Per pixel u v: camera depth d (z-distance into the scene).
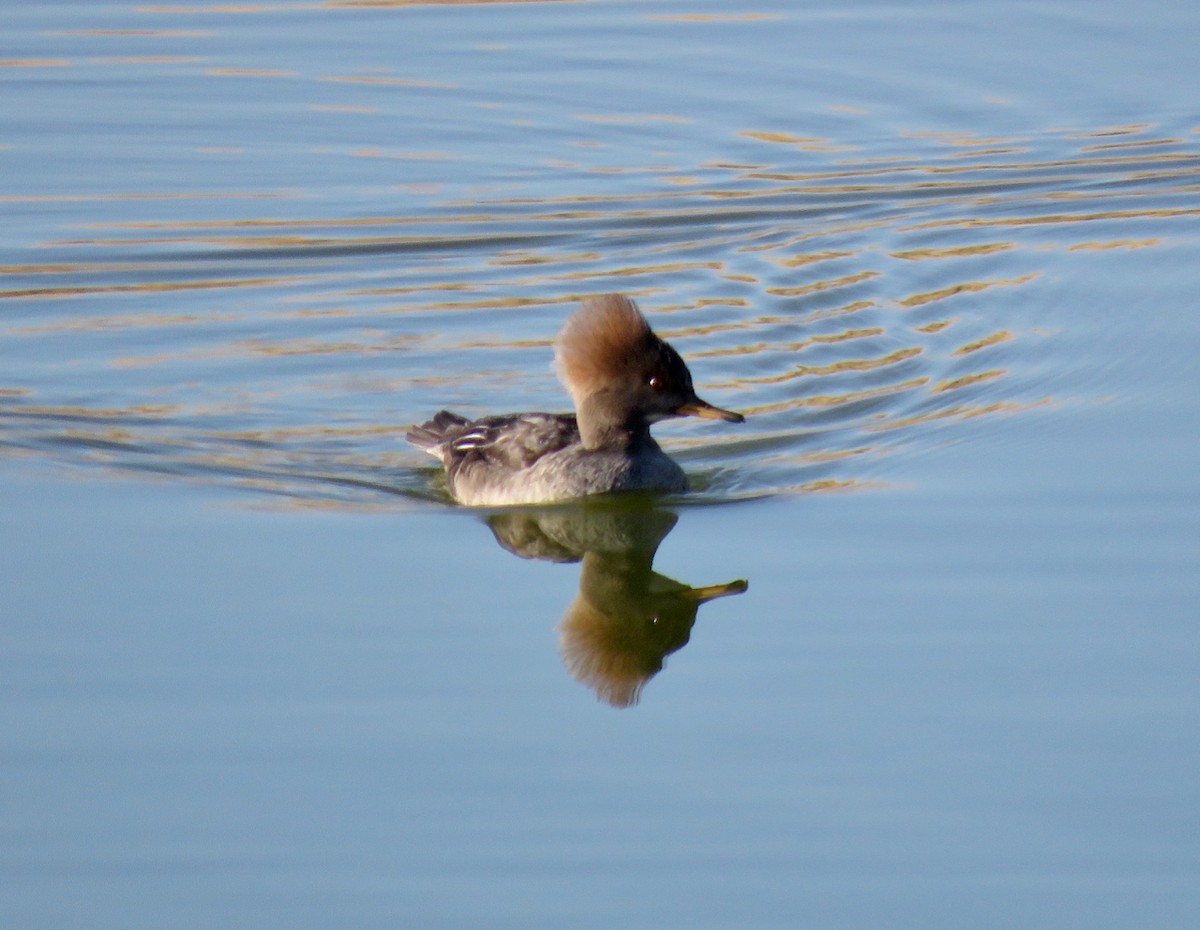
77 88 21.16
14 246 17.61
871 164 19.56
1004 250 17.92
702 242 18.25
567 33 23.06
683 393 12.90
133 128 20.16
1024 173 19.38
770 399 14.96
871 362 15.62
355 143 19.95
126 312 16.64
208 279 17.36
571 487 12.83
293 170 19.38
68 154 19.53
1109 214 18.72
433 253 17.92
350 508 12.84
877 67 21.73
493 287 17.33
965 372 15.23
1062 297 16.73
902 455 13.56
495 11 23.89
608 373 12.83
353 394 15.10
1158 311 16.23
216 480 13.25
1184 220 18.50
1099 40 22.42
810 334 16.30
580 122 20.48
